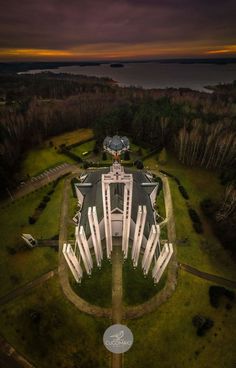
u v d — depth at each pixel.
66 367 44.84
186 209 75.69
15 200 79.12
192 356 46.09
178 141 98.62
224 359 45.84
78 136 120.81
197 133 93.69
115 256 61.12
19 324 50.12
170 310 51.91
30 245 63.12
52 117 121.25
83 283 56.34
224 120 104.31
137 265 59.47
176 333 48.69
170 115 108.25
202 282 56.88
